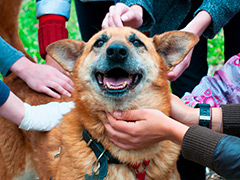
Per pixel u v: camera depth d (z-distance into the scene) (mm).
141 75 656
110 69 637
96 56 668
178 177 706
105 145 649
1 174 821
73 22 2271
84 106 670
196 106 714
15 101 668
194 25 778
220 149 503
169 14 938
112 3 1065
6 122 823
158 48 705
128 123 604
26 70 806
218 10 780
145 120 598
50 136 740
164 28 968
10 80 886
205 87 820
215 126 671
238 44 927
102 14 1093
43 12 918
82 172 655
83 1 1065
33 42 1767
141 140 610
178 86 1024
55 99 816
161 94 670
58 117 743
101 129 654
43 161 764
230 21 916
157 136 600
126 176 647
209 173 1016
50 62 938
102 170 635
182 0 904
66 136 694
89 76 667
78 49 732
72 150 673
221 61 1731
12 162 831
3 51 786
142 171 656
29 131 814
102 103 648
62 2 932
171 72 755
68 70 724
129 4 870
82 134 679
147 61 659
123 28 692
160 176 669
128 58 630
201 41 975
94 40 693
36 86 808
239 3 786
